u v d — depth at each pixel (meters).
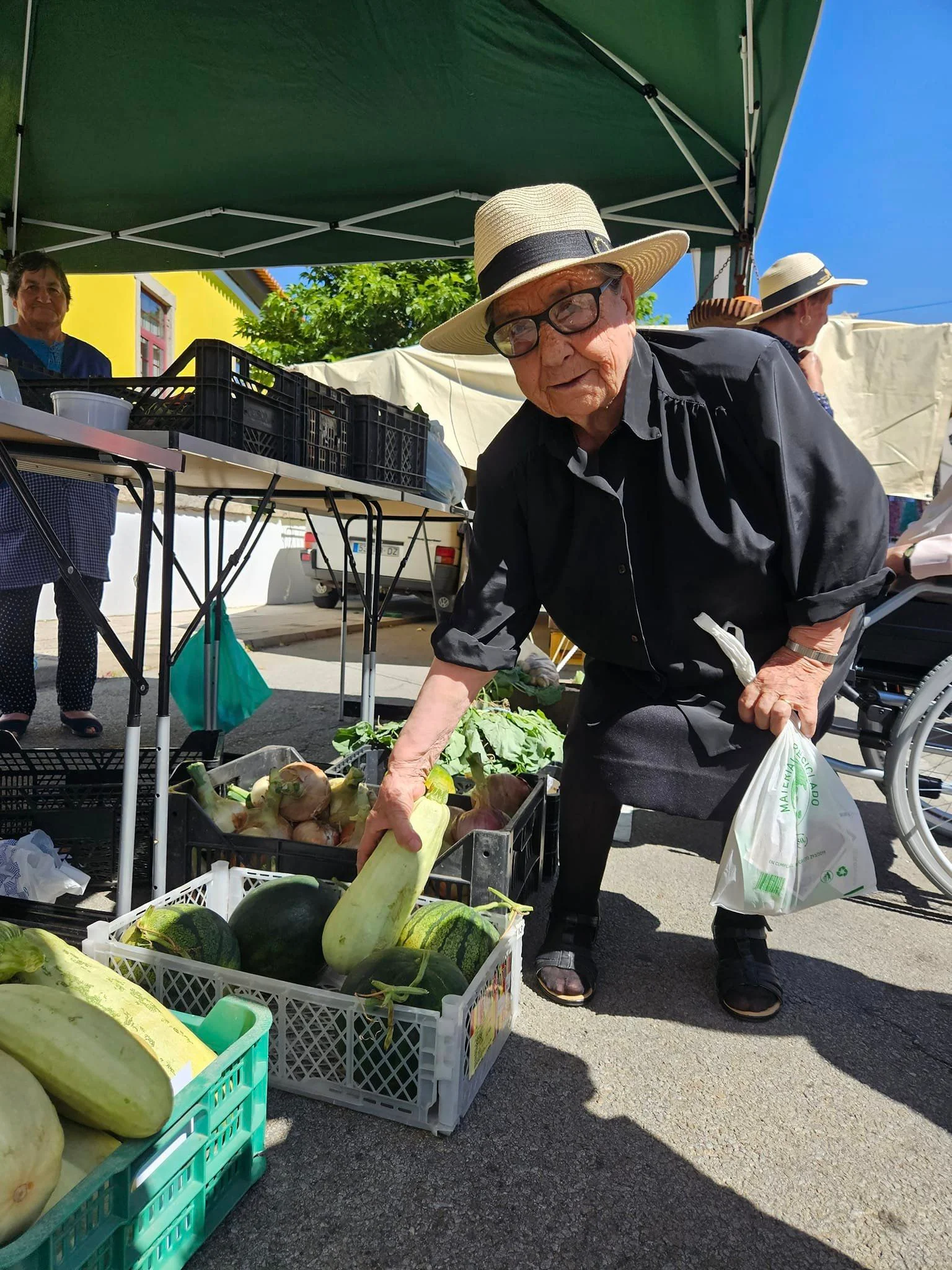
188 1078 1.43
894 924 2.90
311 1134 1.73
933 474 5.48
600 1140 1.75
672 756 2.09
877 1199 1.62
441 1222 1.52
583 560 2.03
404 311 15.26
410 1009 1.72
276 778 2.60
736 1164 1.70
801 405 1.88
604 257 1.69
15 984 1.39
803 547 1.91
